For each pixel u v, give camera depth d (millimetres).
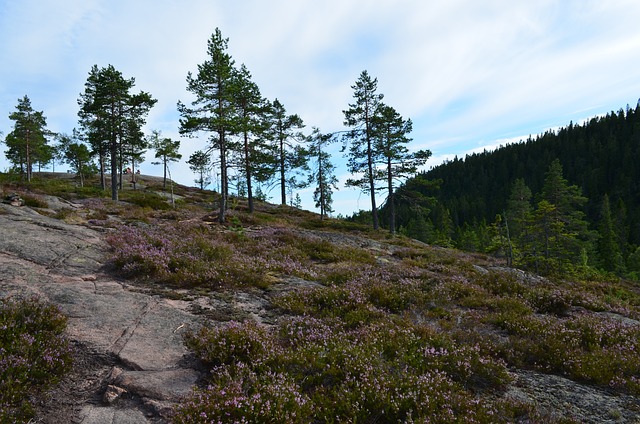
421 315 9250
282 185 46562
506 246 30594
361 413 4543
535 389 5824
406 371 5480
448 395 5023
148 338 6508
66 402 4570
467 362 6074
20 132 55031
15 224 12625
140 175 89000
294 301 9164
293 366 5684
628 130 129250
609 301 12766
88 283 8977
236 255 13680
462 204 121875
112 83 37094
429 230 72438
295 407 4469
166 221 22078
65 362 5230
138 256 10984
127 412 4500
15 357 4777
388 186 36000
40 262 9672
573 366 6461
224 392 4488
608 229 67500
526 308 10156
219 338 6102
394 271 14023
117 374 5266
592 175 110688
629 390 5809
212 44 27844
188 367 5711
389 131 36062
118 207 25562
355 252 18828
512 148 157375
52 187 39688
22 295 7254
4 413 3930
